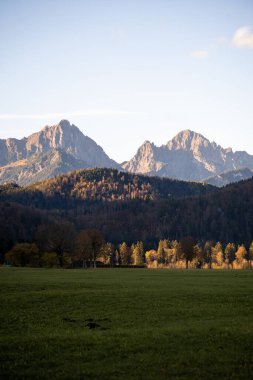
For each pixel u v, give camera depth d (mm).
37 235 164875
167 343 27281
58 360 24719
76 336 29641
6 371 23250
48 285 61844
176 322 34125
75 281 69812
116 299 46500
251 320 34375
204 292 52500
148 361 24062
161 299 46406
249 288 57938
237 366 23047
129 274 94500
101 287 59656
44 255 150250
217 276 86750
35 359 25078
